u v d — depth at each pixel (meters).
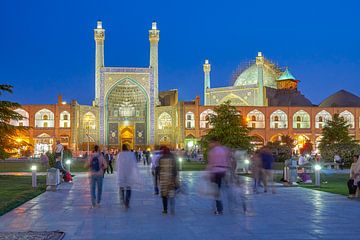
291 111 66.19
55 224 8.82
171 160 10.19
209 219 9.32
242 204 10.94
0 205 11.28
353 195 12.85
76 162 42.62
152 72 66.50
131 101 68.12
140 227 8.45
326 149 35.62
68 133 63.00
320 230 7.98
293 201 12.29
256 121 65.81
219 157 10.12
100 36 66.06
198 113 64.00
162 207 11.30
